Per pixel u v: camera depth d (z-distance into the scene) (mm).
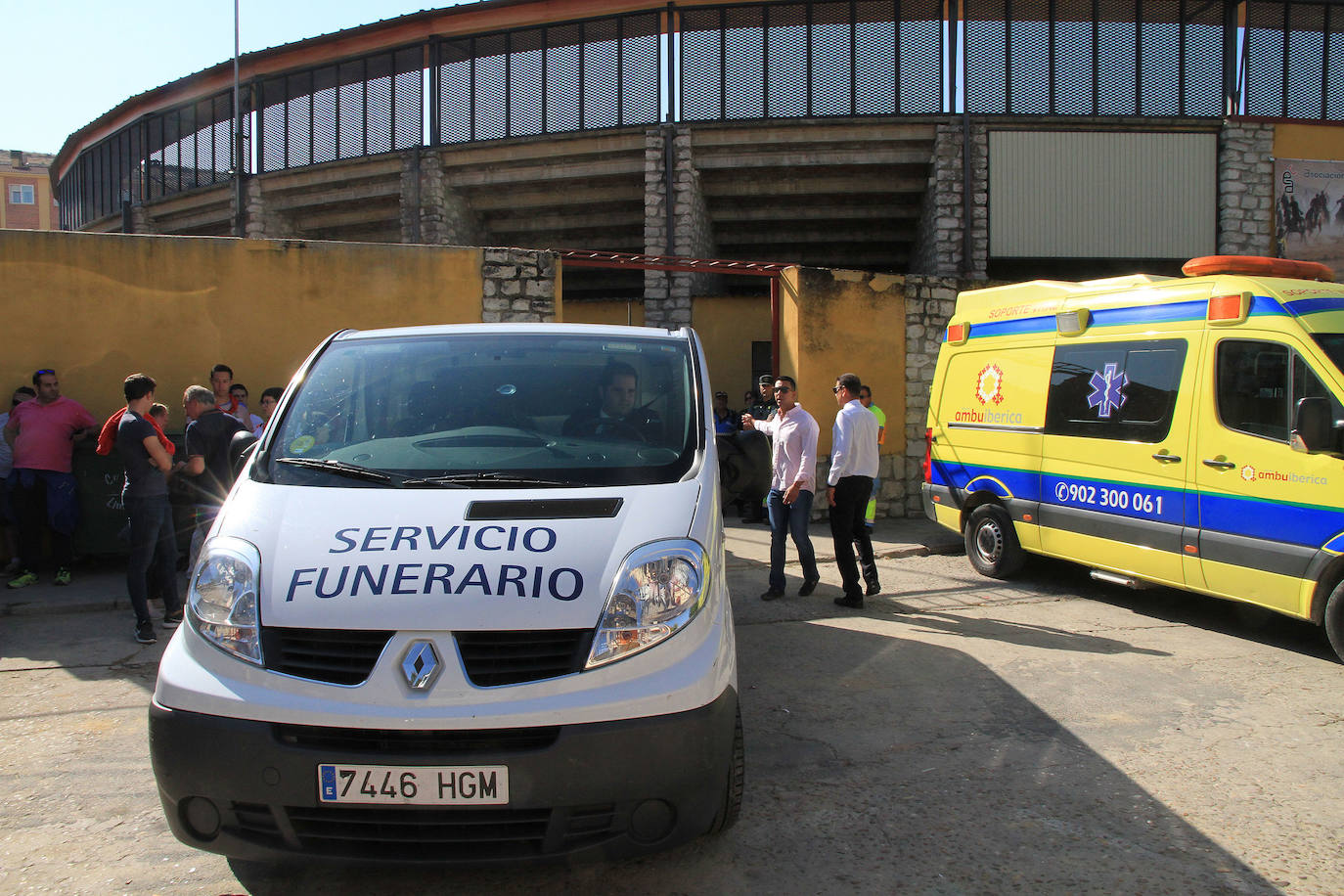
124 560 8500
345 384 3732
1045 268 17562
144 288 8688
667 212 16906
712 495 3236
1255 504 5512
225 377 7605
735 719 2828
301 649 2598
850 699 4707
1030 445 7355
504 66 17797
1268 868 3016
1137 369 6434
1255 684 4926
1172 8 16453
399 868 2549
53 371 7766
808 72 16797
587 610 2631
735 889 2898
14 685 5027
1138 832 3268
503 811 2494
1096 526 6672
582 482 3168
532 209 19000
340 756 2463
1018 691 4832
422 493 3053
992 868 3027
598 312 17875
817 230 19312
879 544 9508
